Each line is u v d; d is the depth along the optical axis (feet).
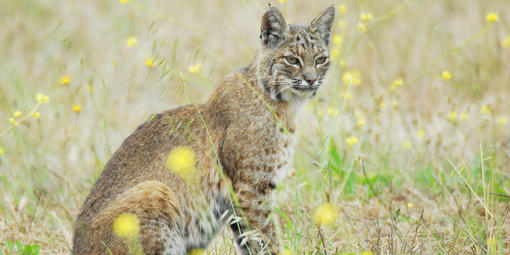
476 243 27.99
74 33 62.95
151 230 27.55
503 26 59.00
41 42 61.16
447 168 37.91
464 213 31.81
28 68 55.67
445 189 35.53
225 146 29.58
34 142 43.27
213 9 71.31
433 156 39.68
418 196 35.96
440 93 49.96
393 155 40.75
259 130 29.58
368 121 44.01
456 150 40.45
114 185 29.09
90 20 66.90
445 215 33.45
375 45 58.49
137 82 52.26
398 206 35.04
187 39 61.11
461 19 62.90
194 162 29.58
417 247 29.60
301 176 36.68
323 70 31.60
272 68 30.09
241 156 29.40
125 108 49.88
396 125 45.57
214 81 51.57
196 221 29.68
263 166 29.63
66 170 39.60
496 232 30.12
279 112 30.25
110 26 64.69
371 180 36.91
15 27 64.49
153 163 29.48
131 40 35.65
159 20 63.93
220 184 29.89
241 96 29.99
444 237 30.30
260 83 30.01
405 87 51.65
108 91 48.01
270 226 29.96
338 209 32.76
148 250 27.48
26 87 51.65
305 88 30.42
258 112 29.68
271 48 30.32
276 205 33.65
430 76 52.70
